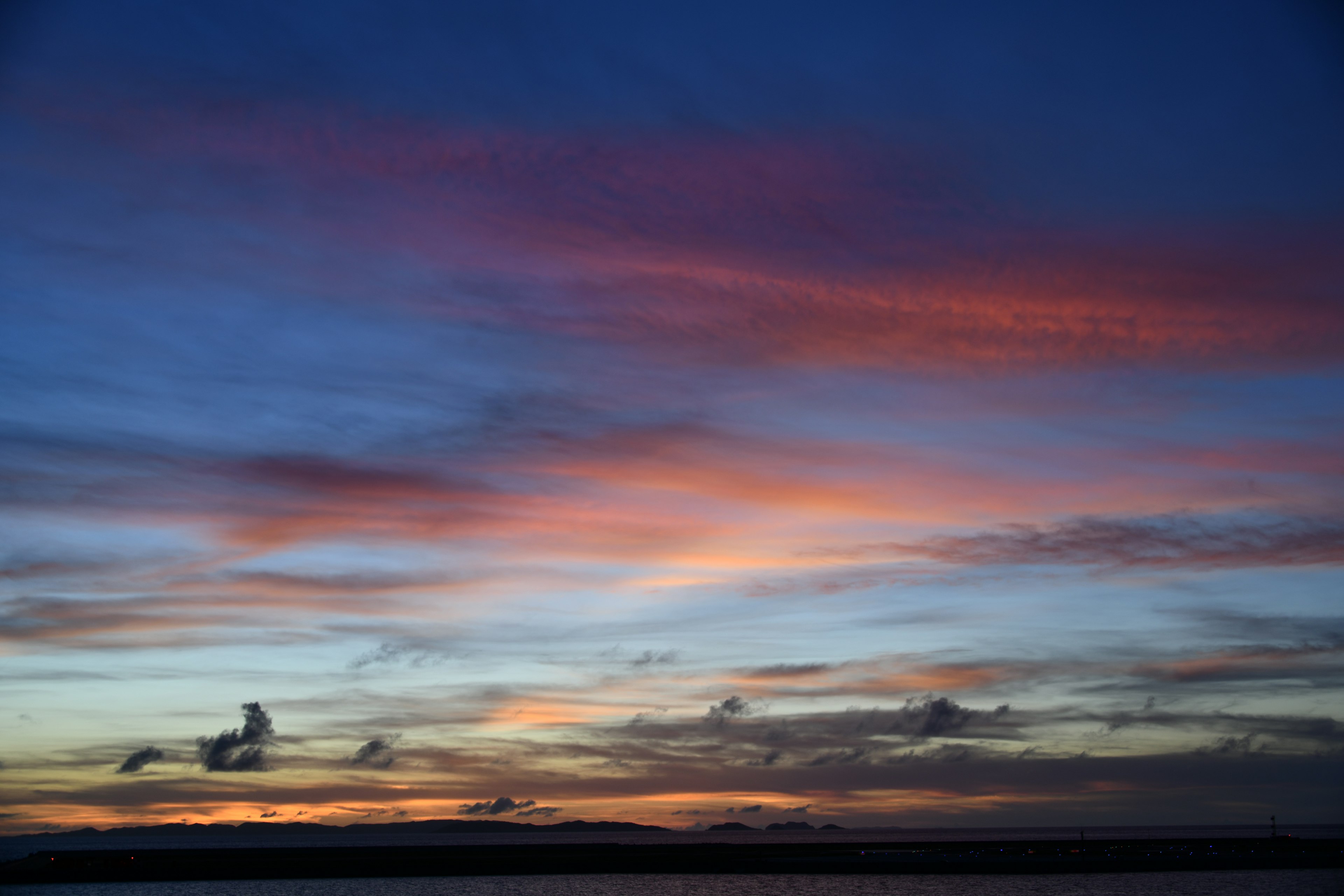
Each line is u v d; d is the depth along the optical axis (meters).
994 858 153.00
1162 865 144.38
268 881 132.88
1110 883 129.50
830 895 117.62
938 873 141.12
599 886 128.12
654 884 130.00
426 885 128.25
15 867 136.00
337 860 145.38
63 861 139.50
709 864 146.50
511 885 128.50
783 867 144.50
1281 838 180.38
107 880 131.50
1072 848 175.75
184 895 119.62
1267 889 122.00
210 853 163.50
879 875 140.12
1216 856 150.75
